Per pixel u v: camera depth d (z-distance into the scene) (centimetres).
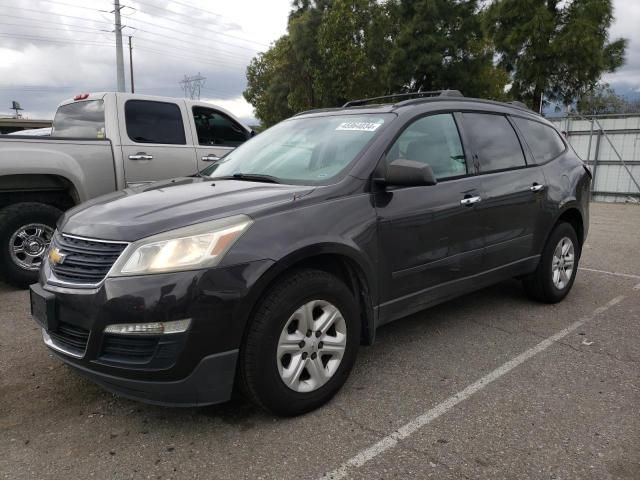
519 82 1836
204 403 268
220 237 265
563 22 1767
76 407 313
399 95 442
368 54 2284
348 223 310
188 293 254
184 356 256
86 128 652
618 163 1681
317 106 2594
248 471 252
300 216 293
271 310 274
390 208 335
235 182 351
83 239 283
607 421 292
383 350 390
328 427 288
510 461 257
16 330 436
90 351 264
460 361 371
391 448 268
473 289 410
